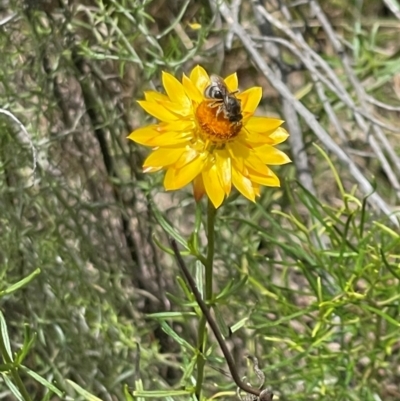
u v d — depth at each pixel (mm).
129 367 591
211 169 405
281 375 595
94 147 616
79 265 598
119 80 626
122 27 634
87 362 587
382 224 538
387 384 581
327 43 713
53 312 583
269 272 631
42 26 580
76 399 566
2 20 559
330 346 611
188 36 664
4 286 552
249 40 577
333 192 689
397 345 597
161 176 615
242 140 410
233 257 639
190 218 665
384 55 683
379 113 700
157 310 647
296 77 693
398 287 520
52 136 589
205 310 409
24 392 414
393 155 571
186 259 641
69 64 592
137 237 639
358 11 680
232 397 578
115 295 617
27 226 576
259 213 631
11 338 580
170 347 643
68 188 598
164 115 411
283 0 626
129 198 635
